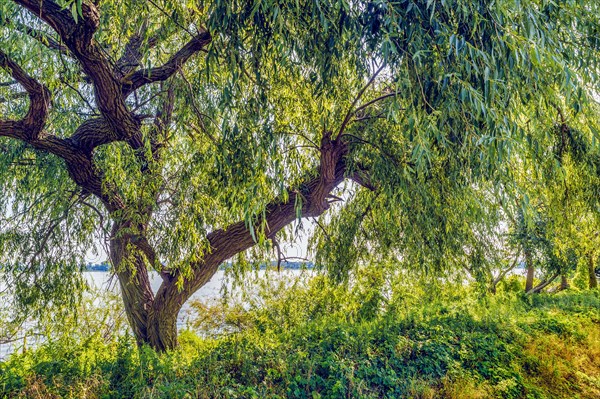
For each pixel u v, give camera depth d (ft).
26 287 19.62
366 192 23.53
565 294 42.50
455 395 15.53
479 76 9.62
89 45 12.03
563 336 23.80
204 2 11.14
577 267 48.44
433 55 9.97
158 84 19.79
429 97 10.36
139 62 16.07
